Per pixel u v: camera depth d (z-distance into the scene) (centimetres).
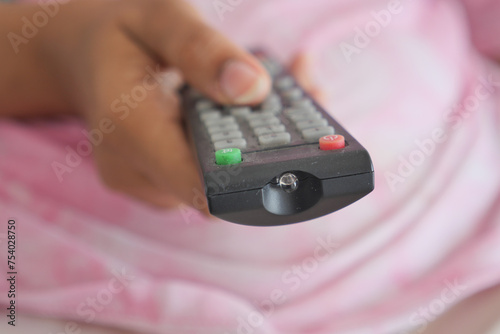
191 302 39
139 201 48
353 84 58
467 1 81
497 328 39
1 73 56
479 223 48
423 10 73
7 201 48
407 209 48
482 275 42
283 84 48
